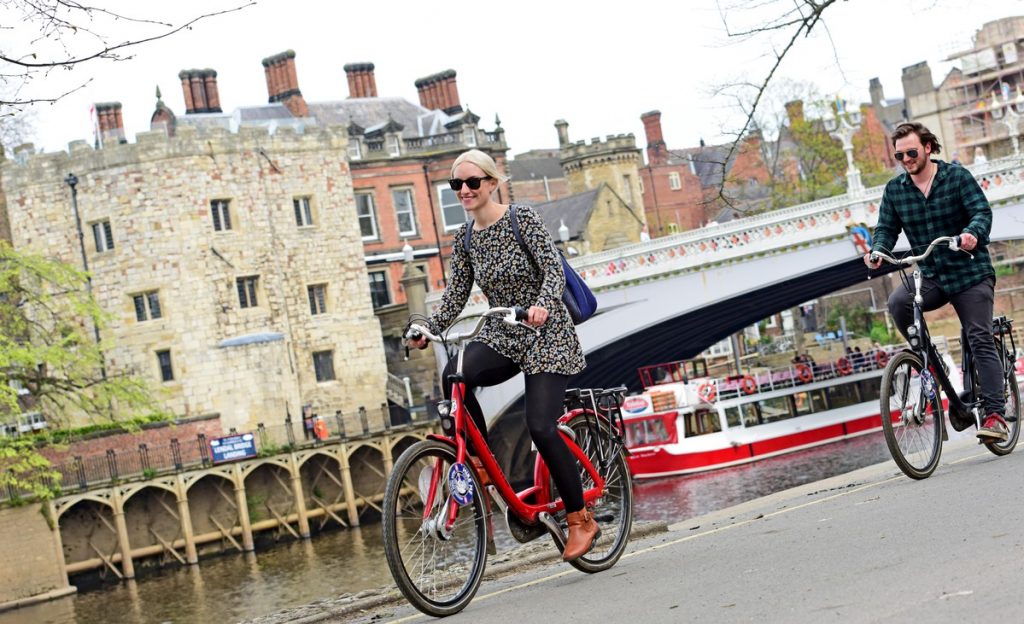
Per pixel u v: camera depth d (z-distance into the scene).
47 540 43.12
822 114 72.19
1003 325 10.55
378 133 66.56
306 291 58.28
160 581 44.34
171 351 54.12
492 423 48.84
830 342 76.12
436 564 6.62
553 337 6.94
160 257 54.25
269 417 55.00
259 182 57.12
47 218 55.22
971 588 5.16
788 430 51.31
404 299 65.75
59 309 54.00
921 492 8.72
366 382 59.28
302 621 8.85
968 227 9.44
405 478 6.47
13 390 39.25
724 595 5.86
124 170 54.34
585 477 7.45
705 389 49.41
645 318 43.06
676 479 48.44
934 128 102.50
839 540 7.07
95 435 48.28
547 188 97.81
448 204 67.69
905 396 9.63
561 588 7.08
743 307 48.56
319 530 51.81
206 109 67.19
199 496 49.38
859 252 40.03
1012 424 10.49
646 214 96.56
